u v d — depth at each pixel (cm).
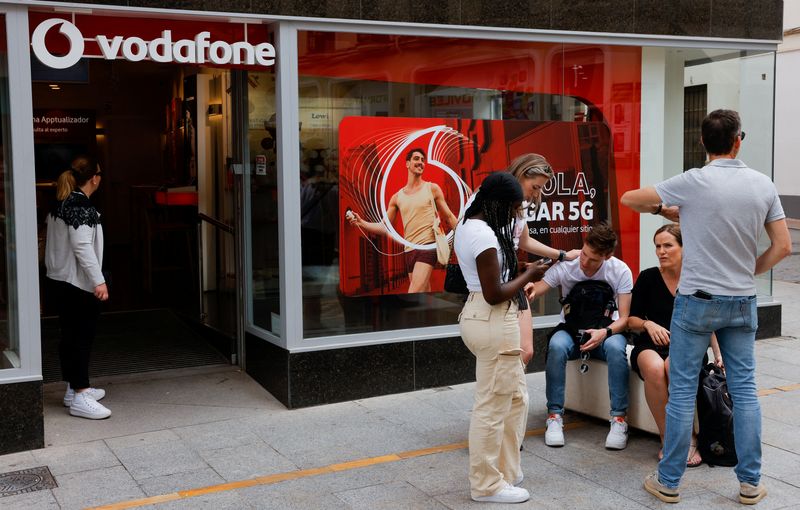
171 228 978
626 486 446
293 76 576
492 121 657
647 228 727
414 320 635
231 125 682
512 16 638
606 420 545
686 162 748
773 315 788
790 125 1759
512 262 410
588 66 691
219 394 624
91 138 1545
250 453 500
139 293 1038
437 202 639
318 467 477
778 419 554
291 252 585
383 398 610
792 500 427
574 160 692
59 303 571
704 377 474
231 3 548
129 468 476
